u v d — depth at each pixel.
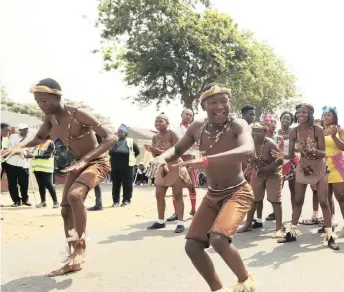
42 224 7.19
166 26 22.62
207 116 3.40
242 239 5.99
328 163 6.01
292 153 5.97
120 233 6.40
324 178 5.53
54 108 4.31
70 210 4.54
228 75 24.64
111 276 4.23
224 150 3.30
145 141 22.20
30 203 10.15
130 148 9.89
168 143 6.94
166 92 24.19
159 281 4.06
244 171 6.53
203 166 2.96
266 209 8.71
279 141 7.06
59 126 4.48
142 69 23.11
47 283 4.05
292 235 5.71
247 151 2.96
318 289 3.80
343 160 6.01
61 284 4.02
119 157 9.80
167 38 22.66
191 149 7.52
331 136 5.77
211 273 3.21
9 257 4.99
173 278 4.14
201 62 23.11
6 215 8.20
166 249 5.32
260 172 6.23
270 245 5.58
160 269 4.44
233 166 3.24
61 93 4.30
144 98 25.17
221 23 23.86
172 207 9.26
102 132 4.36
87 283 4.03
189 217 7.87
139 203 10.37
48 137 4.86
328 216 5.46
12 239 5.98
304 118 5.56
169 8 22.41
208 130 3.39
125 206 9.76
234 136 3.27
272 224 7.17
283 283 3.98
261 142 6.21
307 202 9.85
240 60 24.81
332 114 5.95
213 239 2.98
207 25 23.56
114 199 9.85
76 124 4.38
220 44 23.64
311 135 5.59
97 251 5.24
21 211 8.87
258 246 5.52
